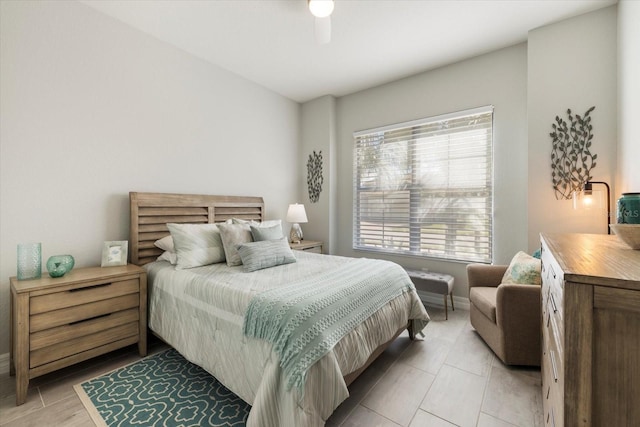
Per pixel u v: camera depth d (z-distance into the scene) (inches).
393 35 102.4
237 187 135.2
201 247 93.0
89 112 89.0
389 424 56.9
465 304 123.4
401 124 137.9
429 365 78.8
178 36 103.9
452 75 124.0
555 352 36.7
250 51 113.9
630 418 23.6
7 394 65.8
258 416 48.3
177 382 70.6
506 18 93.0
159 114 106.3
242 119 136.9
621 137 81.0
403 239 140.6
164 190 108.1
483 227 118.8
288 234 161.3
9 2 74.6
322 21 86.2
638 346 23.2
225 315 64.2
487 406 62.1
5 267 74.7
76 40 86.0
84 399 64.1
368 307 69.2
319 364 50.7
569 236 56.9
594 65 89.2
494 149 115.1
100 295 75.6
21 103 76.8
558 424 31.8
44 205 81.0
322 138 160.6
